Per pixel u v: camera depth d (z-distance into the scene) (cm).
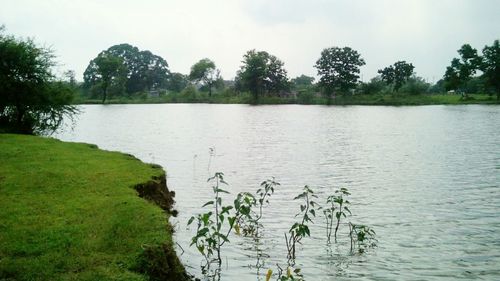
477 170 1958
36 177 1183
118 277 623
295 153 2578
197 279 770
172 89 17875
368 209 1285
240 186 1617
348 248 945
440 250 934
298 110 8969
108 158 1593
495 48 10962
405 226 1110
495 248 943
